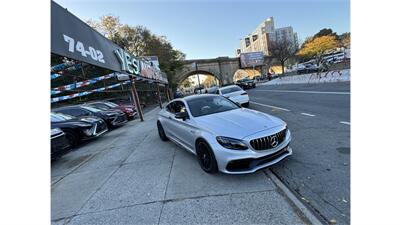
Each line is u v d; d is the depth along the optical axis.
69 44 4.45
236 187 3.10
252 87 31.80
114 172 4.35
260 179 3.26
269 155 3.25
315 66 31.05
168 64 44.09
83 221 2.72
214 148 3.32
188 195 3.04
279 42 46.69
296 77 28.83
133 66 11.23
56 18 4.05
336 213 2.31
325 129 5.46
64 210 3.06
